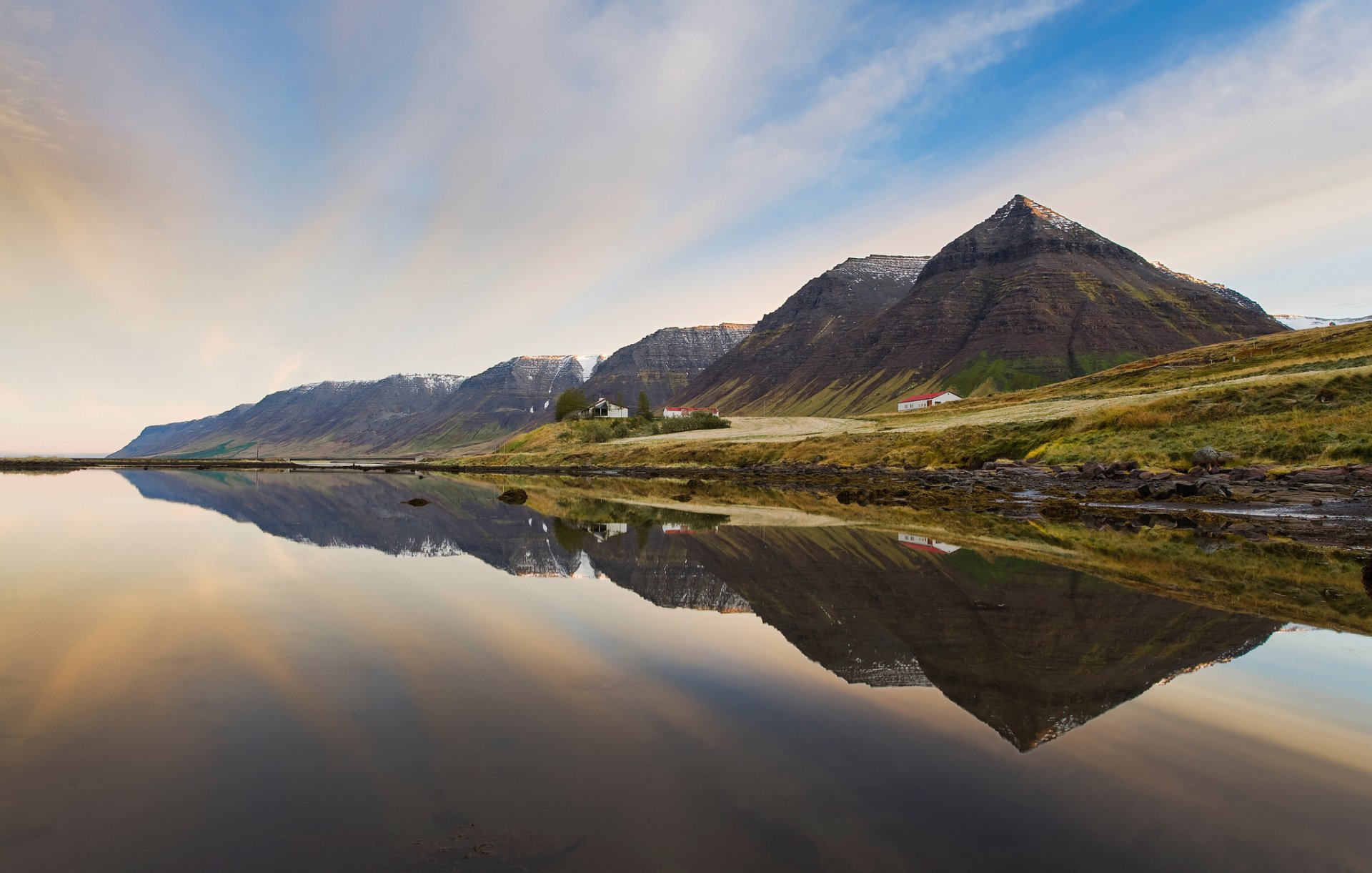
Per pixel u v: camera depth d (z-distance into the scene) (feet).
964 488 162.81
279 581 51.49
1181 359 389.80
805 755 21.04
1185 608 43.27
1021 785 19.08
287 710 24.52
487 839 16.21
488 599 45.57
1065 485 151.33
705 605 44.37
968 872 14.74
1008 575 55.88
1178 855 15.57
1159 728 23.53
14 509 116.57
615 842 16.10
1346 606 44.09
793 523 98.53
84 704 24.98
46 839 16.06
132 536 79.71
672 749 21.42
